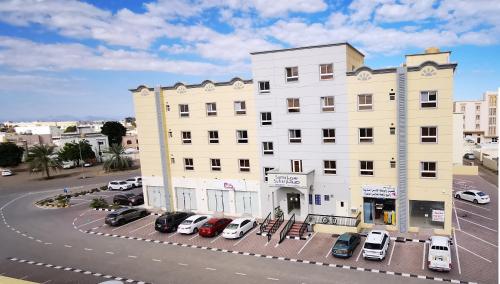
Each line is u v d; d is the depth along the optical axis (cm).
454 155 6112
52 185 6234
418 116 2684
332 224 2942
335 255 2423
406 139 2731
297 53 3047
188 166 3744
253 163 3388
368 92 2831
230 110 3419
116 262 2561
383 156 2853
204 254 2639
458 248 2473
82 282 2259
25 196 5366
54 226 3575
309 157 3130
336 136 2995
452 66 2544
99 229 3384
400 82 2689
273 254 2564
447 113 2602
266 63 3180
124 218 3503
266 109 3241
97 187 5794
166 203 3869
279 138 3228
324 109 3030
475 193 3772
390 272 2167
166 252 2717
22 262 2628
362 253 2475
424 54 3225
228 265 2419
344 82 2906
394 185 2841
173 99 3700
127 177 6712
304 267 2317
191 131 3653
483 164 6750
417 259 2331
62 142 8831
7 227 3625
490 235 2727
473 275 2077
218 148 3541
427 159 2702
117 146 7544
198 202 3734
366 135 2902
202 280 2209
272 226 3034
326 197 3106
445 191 2677
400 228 2825
